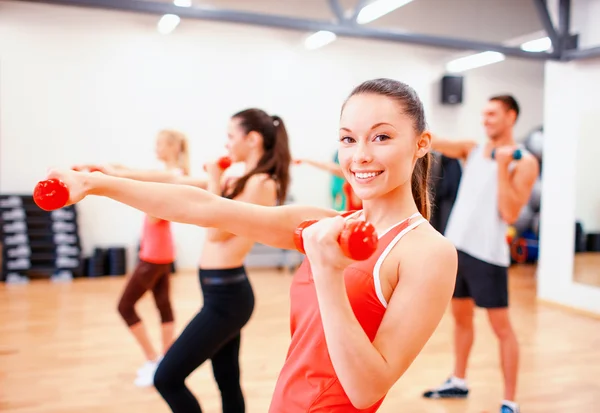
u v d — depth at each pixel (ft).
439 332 14.66
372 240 2.41
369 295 3.21
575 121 17.62
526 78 28.71
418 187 3.90
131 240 23.50
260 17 14.10
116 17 22.65
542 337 14.39
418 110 3.32
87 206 22.84
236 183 7.34
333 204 24.14
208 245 7.24
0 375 11.17
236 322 7.12
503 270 9.45
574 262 17.58
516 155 9.01
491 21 27.73
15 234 21.18
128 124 23.09
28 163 21.86
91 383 10.87
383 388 2.89
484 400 10.23
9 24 21.34
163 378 6.81
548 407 9.96
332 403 3.28
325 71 25.73
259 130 7.46
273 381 11.07
